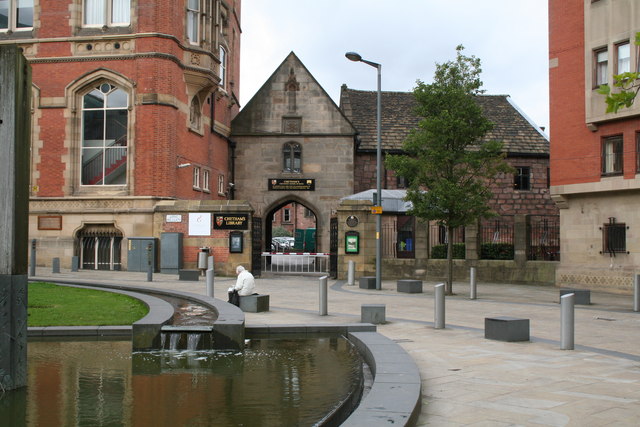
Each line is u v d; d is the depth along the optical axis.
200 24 27.80
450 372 7.68
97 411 6.02
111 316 11.64
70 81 26.08
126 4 26.28
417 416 5.65
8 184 6.85
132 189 25.53
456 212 19.52
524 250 23.91
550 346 9.70
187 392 6.75
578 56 22.17
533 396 6.46
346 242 25.44
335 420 5.77
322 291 13.22
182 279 21.89
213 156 31.08
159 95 25.47
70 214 25.73
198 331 9.50
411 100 39.56
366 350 8.66
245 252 25.17
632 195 20.55
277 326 10.81
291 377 7.51
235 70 35.97
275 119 33.62
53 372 7.82
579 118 22.06
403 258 26.55
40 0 26.36
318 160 33.41
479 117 19.84
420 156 20.12
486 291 20.86
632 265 20.47
